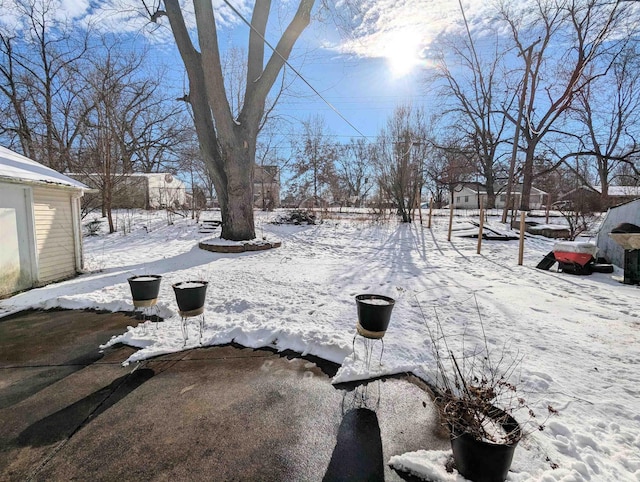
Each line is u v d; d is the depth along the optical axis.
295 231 11.60
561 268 6.02
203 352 2.86
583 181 17.05
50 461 1.65
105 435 1.83
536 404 2.07
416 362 2.62
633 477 1.51
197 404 2.13
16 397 2.20
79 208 5.91
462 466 1.50
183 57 7.96
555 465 1.57
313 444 1.78
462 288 4.78
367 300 2.54
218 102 7.58
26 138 15.48
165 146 20.55
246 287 4.77
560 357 2.68
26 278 4.76
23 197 4.76
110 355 2.82
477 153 17.98
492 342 2.96
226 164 8.32
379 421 1.97
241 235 8.64
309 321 3.42
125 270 6.04
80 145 14.00
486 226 11.90
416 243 9.65
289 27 7.75
